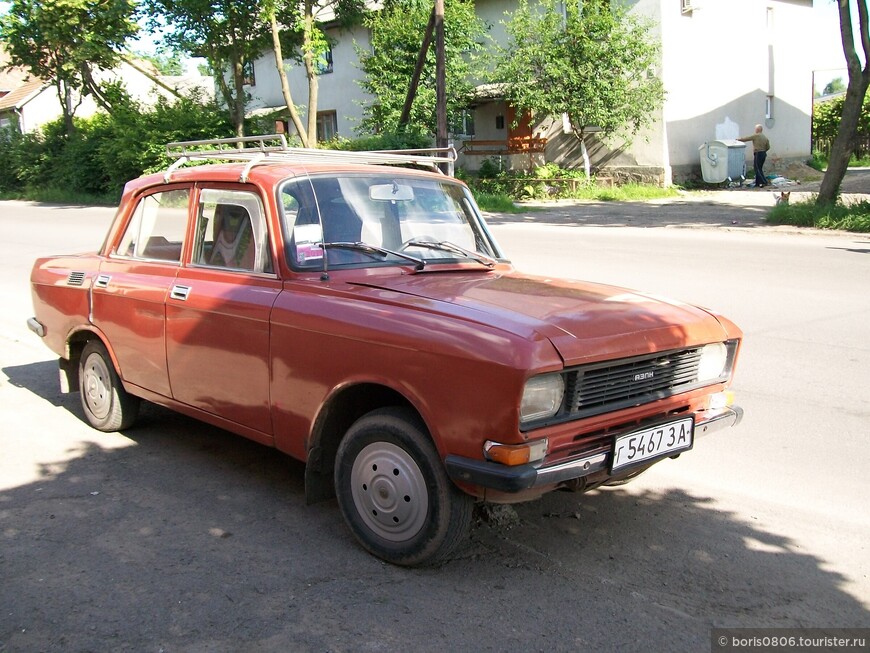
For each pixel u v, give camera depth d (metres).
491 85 28.80
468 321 3.38
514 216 20.64
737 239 14.98
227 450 5.18
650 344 3.52
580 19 23.89
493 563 3.68
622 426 3.53
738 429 5.41
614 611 3.27
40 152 37.12
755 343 7.46
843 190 23.08
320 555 3.75
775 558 3.74
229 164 4.77
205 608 3.28
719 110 27.12
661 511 4.25
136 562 3.68
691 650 3.00
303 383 3.84
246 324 4.11
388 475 3.56
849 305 8.92
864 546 3.85
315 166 4.45
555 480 3.24
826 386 6.23
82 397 5.61
